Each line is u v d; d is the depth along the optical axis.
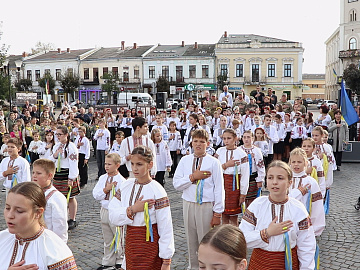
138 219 3.49
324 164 6.36
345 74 40.81
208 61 49.41
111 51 55.94
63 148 6.49
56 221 3.79
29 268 2.27
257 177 6.40
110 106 29.25
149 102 33.97
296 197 4.05
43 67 56.19
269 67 48.94
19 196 2.31
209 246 1.89
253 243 3.04
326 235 6.07
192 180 4.48
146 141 6.55
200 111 14.83
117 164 5.05
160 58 50.44
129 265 3.54
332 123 11.83
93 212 7.54
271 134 11.51
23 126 13.28
